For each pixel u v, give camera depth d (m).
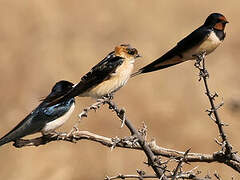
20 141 8.98
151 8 23.84
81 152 15.37
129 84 18.34
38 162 15.25
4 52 19.81
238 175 14.48
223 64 20.86
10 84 18.53
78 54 20.30
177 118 17.23
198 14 24.02
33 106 17.70
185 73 19.44
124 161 15.16
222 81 19.70
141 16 23.47
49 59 19.80
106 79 10.03
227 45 22.27
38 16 22.34
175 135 16.66
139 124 16.97
